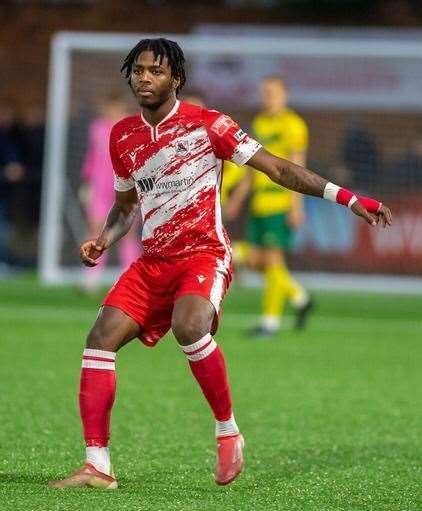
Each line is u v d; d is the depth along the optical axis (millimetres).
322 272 43281
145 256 14523
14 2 57375
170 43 14125
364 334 32781
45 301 38719
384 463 16547
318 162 44844
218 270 14203
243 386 23641
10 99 54938
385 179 44281
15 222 47938
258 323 34938
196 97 34625
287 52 44219
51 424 18922
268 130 30734
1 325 32500
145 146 14242
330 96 44656
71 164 44625
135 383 23578
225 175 31844
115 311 14281
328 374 25453
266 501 13859
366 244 43250
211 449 17266
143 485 14586
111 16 57219
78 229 44406
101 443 14250
